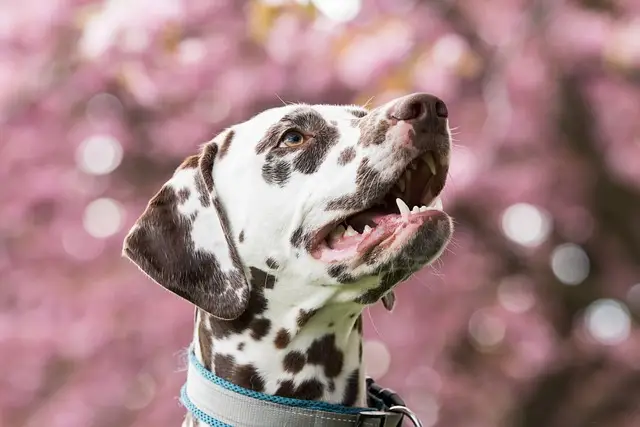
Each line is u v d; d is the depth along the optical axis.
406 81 8.73
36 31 8.74
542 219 10.38
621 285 11.23
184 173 3.98
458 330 9.66
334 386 3.83
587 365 10.80
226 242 3.85
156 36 8.20
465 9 9.27
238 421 3.68
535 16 9.41
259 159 3.90
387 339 9.31
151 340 8.65
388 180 3.65
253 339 3.83
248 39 8.81
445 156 3.65
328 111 3.99
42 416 8.89
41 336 8.64
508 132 9.20
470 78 9.33
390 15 9.04
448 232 3.56
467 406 9.90
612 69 9.77
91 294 8.70
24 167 9.02
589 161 10.18
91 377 8.78
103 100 9.20
